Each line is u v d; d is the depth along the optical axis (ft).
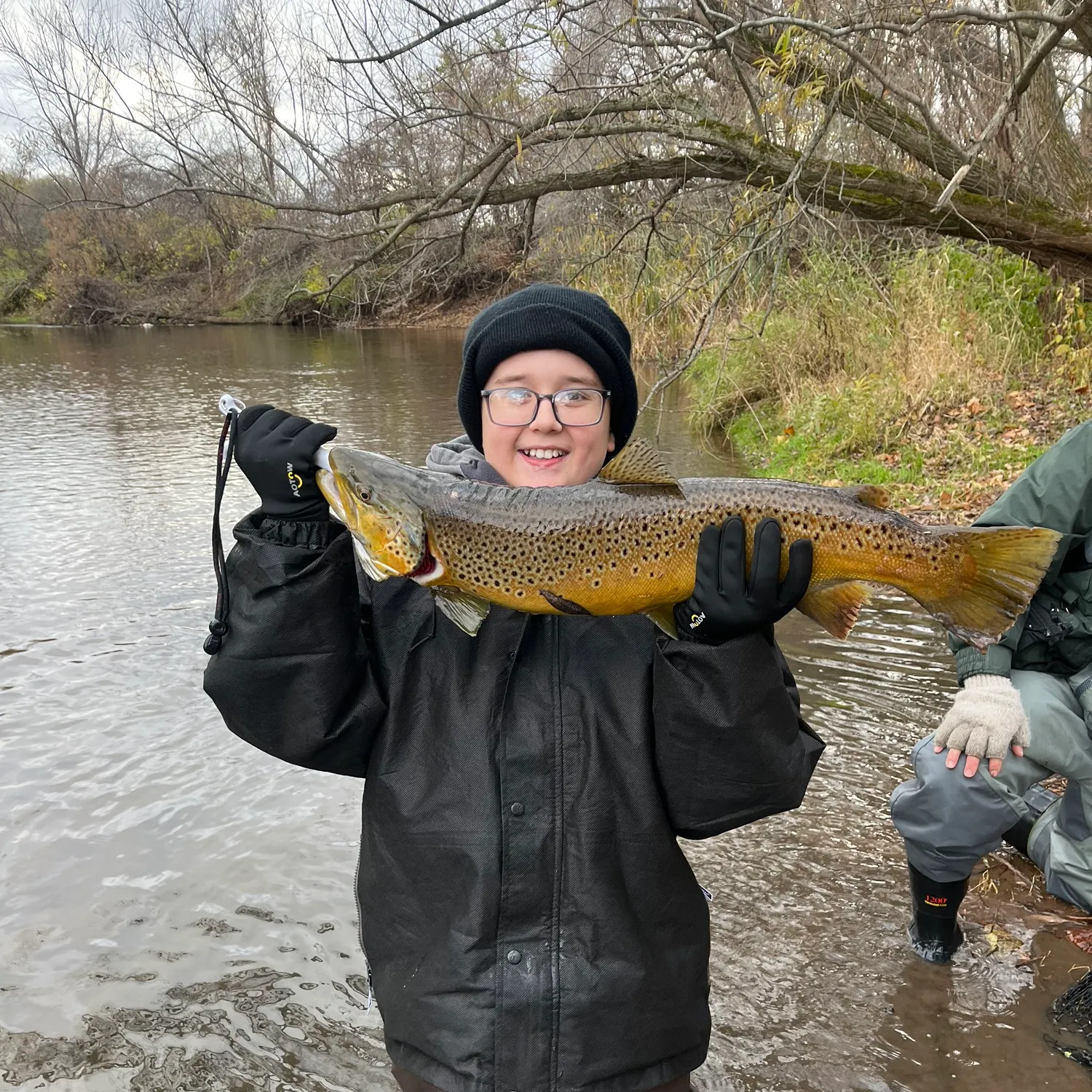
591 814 5.86
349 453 5.77
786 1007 8.66
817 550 6.15
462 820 5.83
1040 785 11.37
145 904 10.36
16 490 29.78
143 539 24.36
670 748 5.80
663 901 6.00
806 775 6.07
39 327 116.88
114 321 115.96
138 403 48.98
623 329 6.74
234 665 5.78
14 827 11.77
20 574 21.63
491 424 6.41
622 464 6.17
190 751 13.66
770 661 5.66
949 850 8.73
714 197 31.96
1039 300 33.32
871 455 27.96
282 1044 8.52
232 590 5.87
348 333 96.43
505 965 5.71
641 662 6.20
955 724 8.58
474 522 6.00
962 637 6.28
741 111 28.30
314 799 12.41
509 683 6.07
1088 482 8.68
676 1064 6.07
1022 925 9.69
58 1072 8.22
